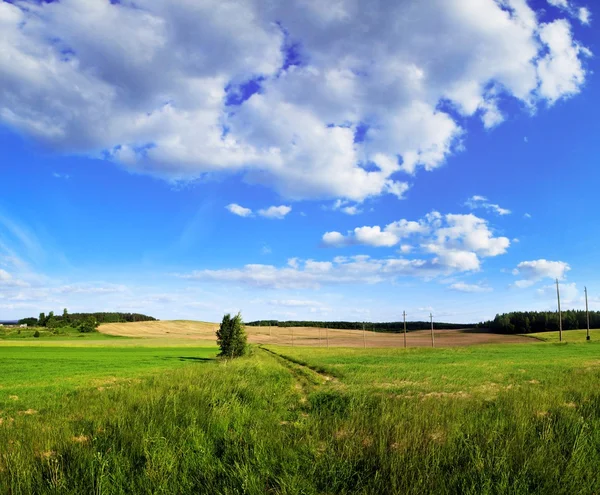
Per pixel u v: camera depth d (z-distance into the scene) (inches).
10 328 6924.2
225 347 2209.6
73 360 2225.6
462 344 4512.8
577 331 5039.4
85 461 329.7
